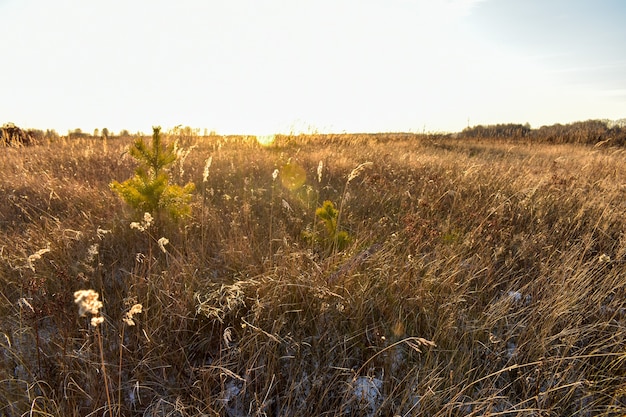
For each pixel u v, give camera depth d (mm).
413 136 18422
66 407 2307
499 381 2688
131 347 2721
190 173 7082
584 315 3172
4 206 5043
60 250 3658
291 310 2951
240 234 4059
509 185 6281
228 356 2662
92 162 8414
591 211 5094
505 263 3820
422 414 2346
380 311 3084
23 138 13750
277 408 2436
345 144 13820
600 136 21406
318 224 4633
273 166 8188
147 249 3912
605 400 2553
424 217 5012
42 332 2855
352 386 2479
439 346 2824
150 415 2363
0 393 2326
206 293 3061
